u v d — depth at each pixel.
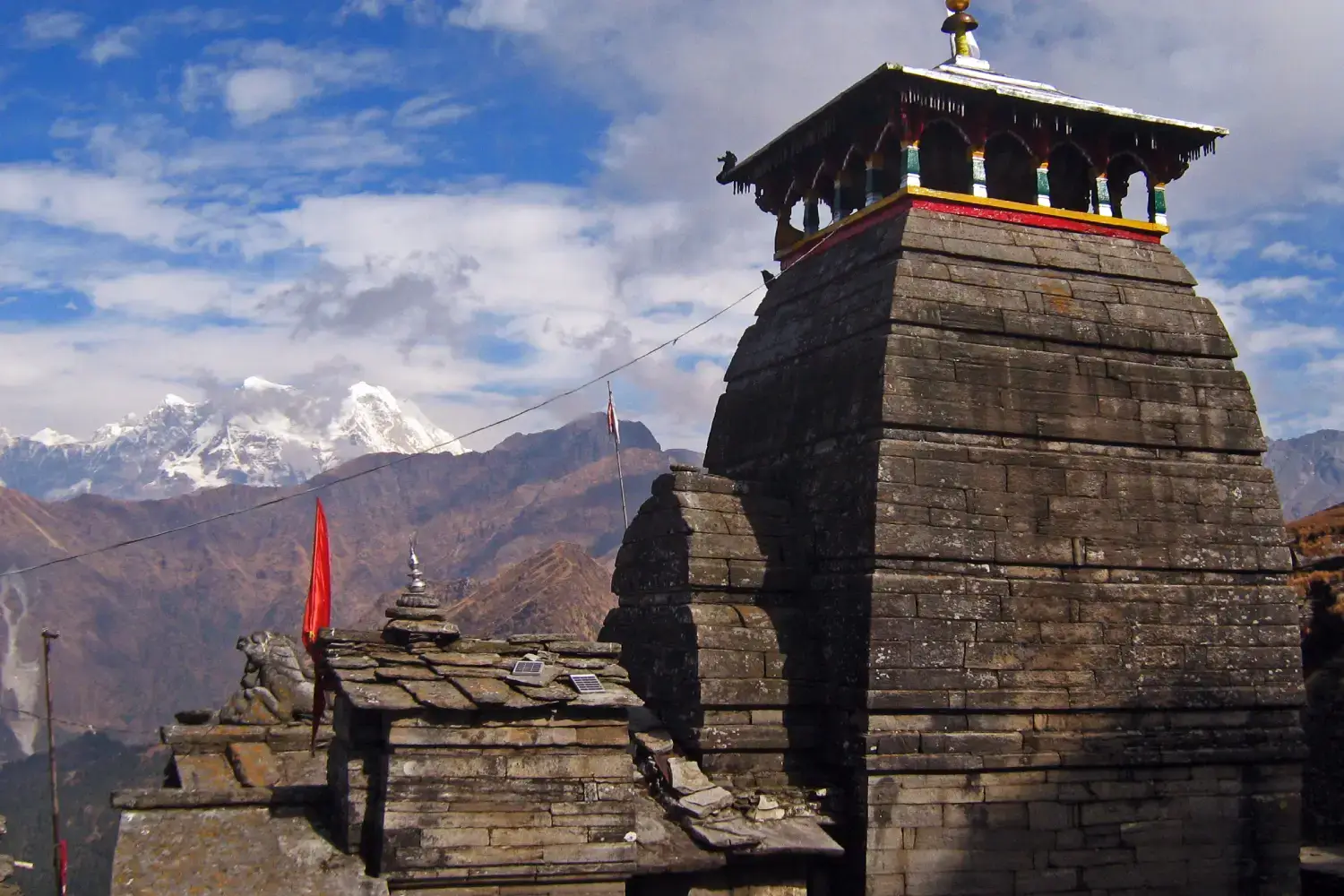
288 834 19.00
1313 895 27.78
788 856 20.50
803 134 26.84
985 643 21.95
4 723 118.00
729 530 23.31
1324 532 39.06
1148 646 23.02
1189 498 23.97
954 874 21.23
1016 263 24.42
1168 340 24.78
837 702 22.00
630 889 19.98
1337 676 32.69
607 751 19.62
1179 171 26.73
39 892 55.22
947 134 25.89
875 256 24.39
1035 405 23.34
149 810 19.06
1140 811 22.53
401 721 18.66
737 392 27.69
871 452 22.34
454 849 18.42
